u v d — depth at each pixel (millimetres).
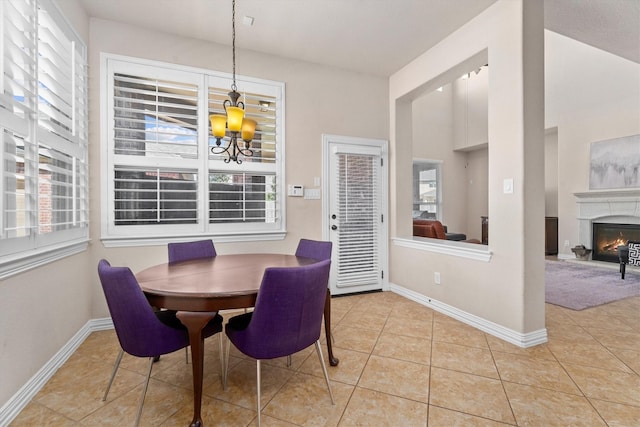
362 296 3529
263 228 3172
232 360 2090
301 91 3357
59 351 2002
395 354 2121
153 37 2766
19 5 1594
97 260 2590
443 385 1745
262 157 3186
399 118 3754
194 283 1629
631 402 1572
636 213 4949
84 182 2438
